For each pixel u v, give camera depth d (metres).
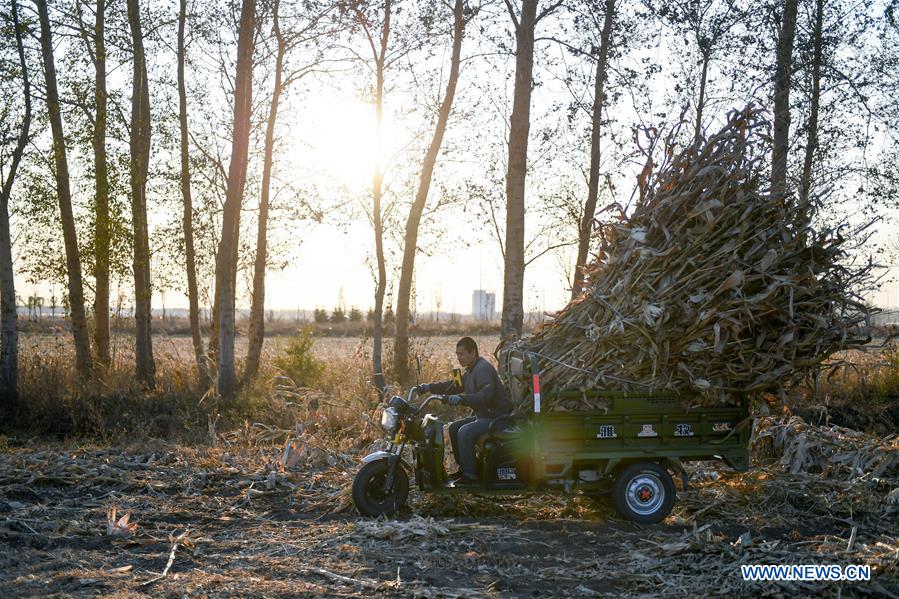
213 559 6.39
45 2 16.50
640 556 6.36
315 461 9.83
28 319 29.09
